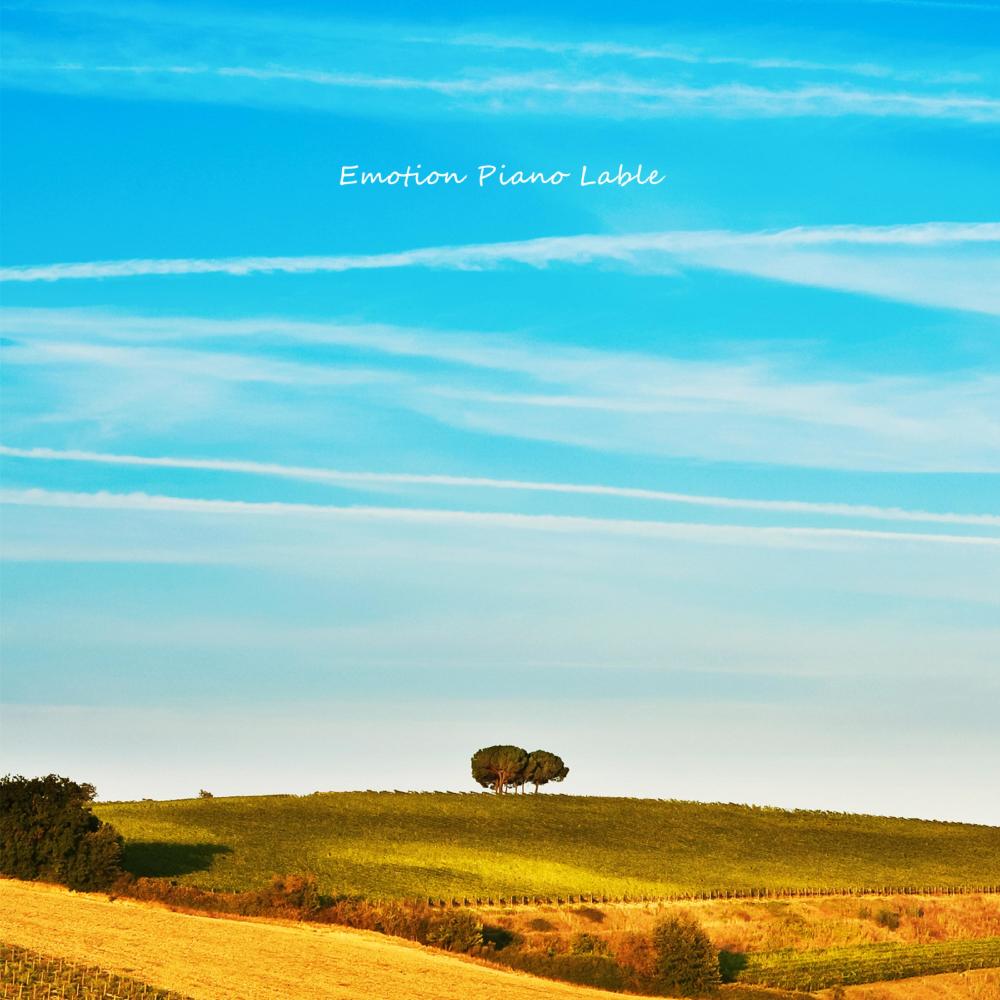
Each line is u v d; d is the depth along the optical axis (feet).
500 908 343.05
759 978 293.84
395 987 224.33
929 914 393.70
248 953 236.22
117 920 253.03
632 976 264.72
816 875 438.81
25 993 185.47
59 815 292.40
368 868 377.50
